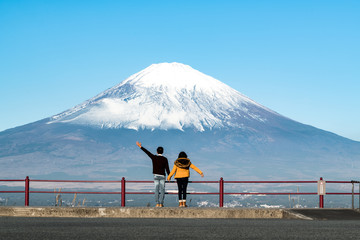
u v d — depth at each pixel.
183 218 19.31
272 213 19.92
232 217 19.77
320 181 22.92
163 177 22.33
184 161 22.23
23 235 12.71
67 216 19.97
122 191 23.58
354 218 19.05
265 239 12.19
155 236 12.70
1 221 16.98
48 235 12.77
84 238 12.23
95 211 20.00
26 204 24.27
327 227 15.16
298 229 14.48
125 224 16.12
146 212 19.89
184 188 22.23
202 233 13.39
